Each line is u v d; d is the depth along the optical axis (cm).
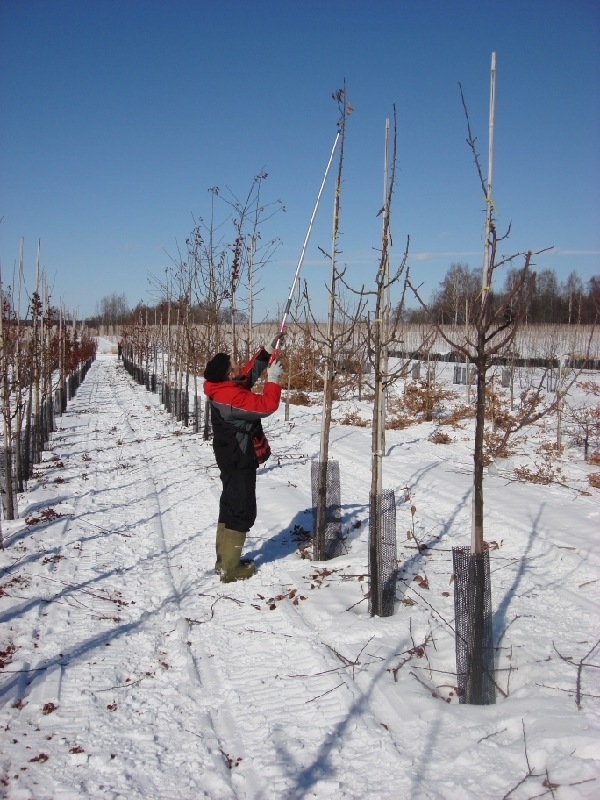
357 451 1178
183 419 1677
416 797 278
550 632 435
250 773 308
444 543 644
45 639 458
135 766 317
